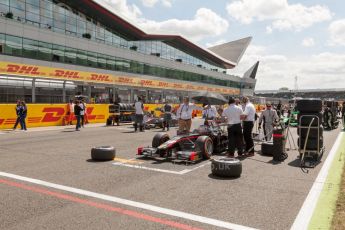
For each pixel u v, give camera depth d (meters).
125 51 42.62
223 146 10.23
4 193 5.38
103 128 18.94
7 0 28.52
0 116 16.81
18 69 27.48
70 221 4.19
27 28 29.31
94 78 36.03
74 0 34.88
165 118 18.00
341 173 7.13
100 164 7.90
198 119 29.83
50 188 5.70
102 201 5.01
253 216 4.43
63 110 20.23
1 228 3.96
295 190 5.72
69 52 34.09
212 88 68.25
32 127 18.28
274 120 12.27
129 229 3.95
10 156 8.97
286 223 4.19
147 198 5.18
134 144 11.78
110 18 39.66
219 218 4.35
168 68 52.50
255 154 9.79
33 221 4.18
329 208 4.75
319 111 8.55
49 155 9.18
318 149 8.44
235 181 6.34
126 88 39.88
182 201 5.05
